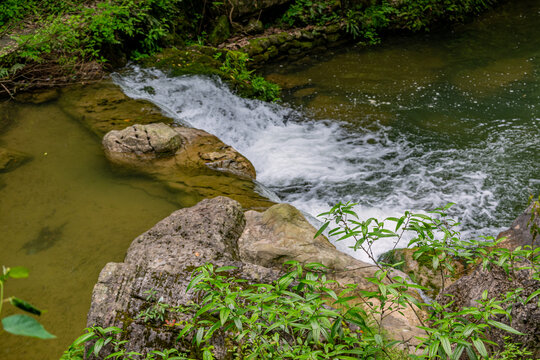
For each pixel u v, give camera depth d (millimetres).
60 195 5680
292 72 10859
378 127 8430
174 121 7496
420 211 6379
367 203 6578
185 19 11125
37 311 688
